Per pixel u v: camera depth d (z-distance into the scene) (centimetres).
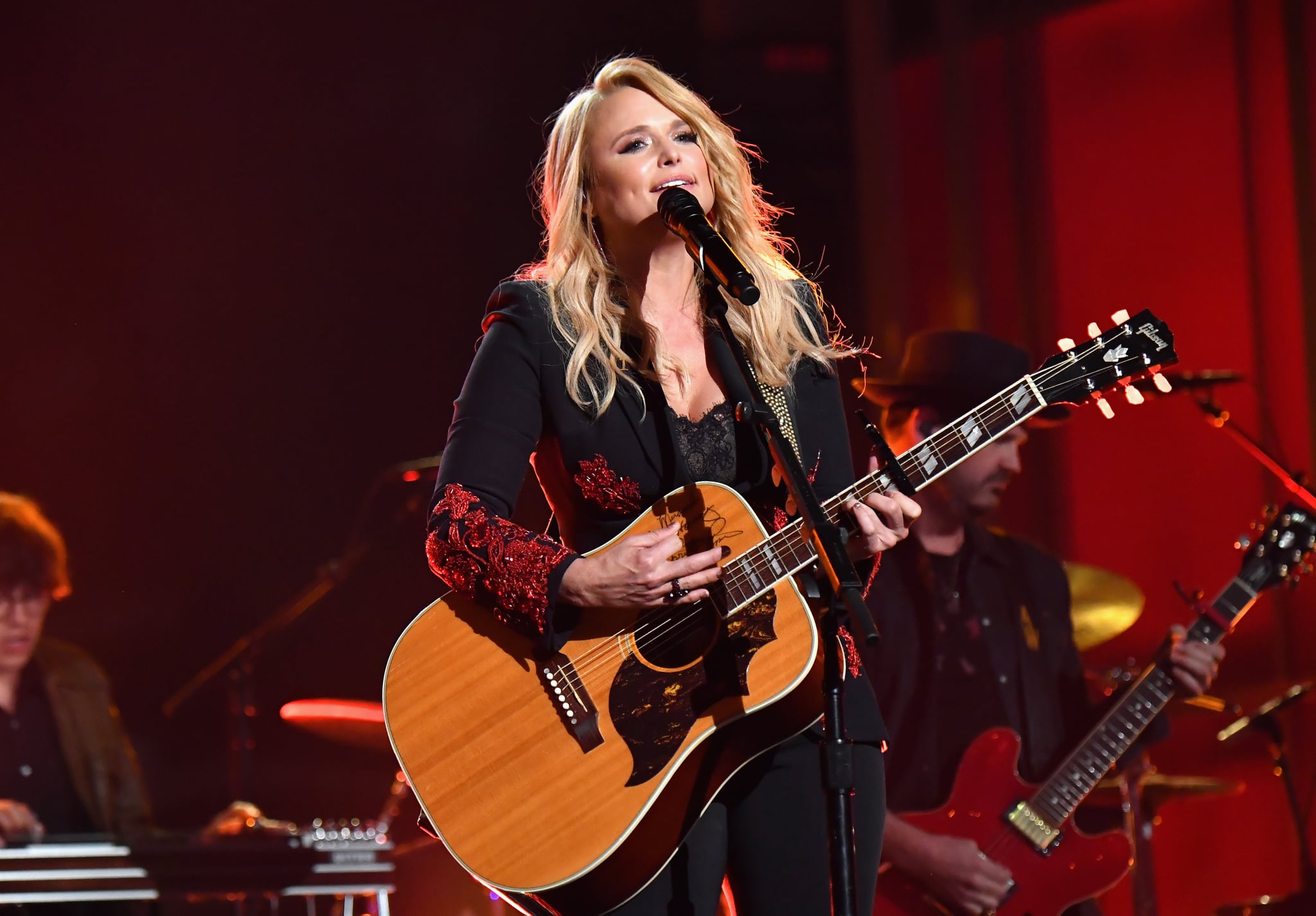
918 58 2566
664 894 751
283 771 2433
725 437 812
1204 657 1243
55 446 2480
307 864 1354
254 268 2573
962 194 2489
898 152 2580
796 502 713
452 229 2644
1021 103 2439
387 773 2445
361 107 2609
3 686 1541
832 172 2591
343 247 2611
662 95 862
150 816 1592
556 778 768
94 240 2502
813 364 849
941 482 1259
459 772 779
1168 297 2242
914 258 2569
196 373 2542
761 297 841
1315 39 2059
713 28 2612
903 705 1239
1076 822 1263
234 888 1330
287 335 2584
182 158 2538
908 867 1173
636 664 785
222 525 2527
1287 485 1326
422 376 2630
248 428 2556
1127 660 2192
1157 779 1573
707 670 775
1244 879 1981
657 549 752
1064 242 2388
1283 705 1533
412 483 2281
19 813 1333
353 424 2595
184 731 2441
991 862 1173
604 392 809
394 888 1412
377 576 2516
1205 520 2134
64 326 2489
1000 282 2466
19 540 1542
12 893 1248
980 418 809
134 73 2506
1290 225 2088
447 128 2639
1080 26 2366
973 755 1215
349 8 2588
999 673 1255
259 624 2506
